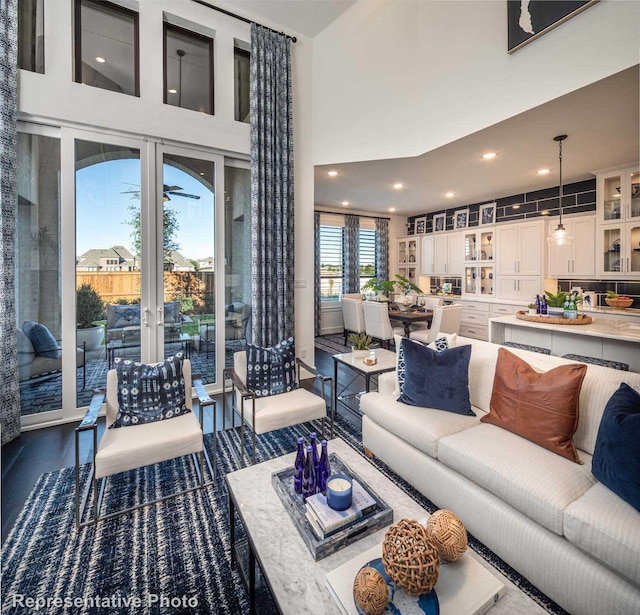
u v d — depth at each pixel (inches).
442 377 82.3
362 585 34.1
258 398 99.0
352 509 47.4
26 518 69.5
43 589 53.9
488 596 36.7
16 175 101.0
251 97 138.1
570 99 101.6
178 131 126.1
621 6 87.4
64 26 107.0
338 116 155.7
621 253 165.0
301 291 159.8
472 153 145.9
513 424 69.3
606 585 43.8
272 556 43.1
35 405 109.2
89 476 84.2
